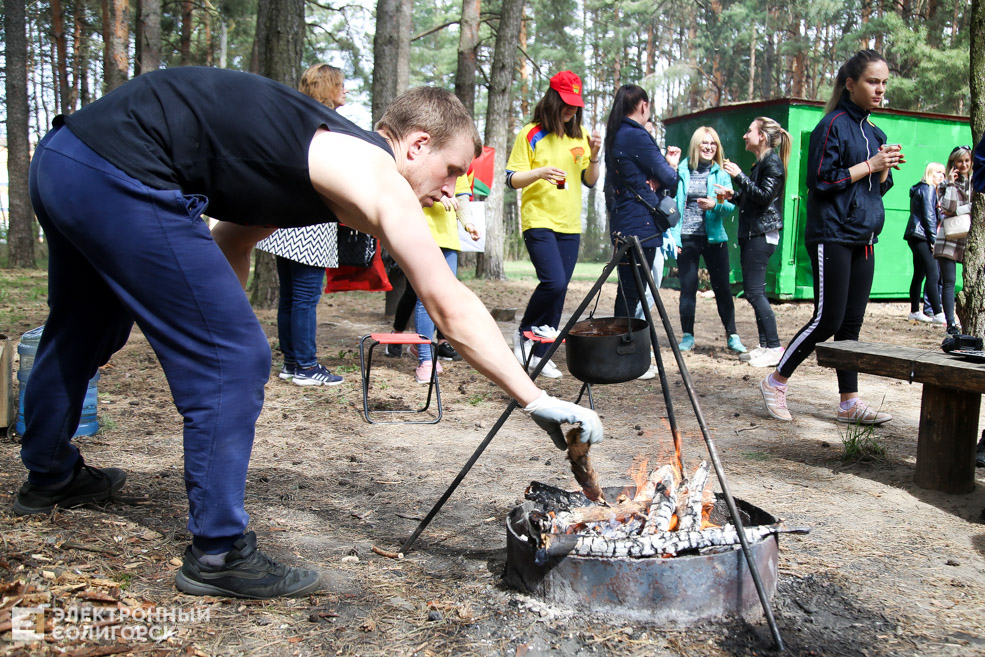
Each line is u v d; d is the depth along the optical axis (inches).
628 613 94.3
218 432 95.0
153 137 89.7
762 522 107.0
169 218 89.7
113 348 119.0
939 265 390.6
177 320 92.0
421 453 172.9
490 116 601.0
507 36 588.1
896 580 109.7
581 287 574.6
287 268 228.7
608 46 1359.5
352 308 430.6
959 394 146.0
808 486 151.8
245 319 95.2
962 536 127.5
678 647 89.4
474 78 638.5
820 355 164.1
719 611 95.1
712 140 292.2
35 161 94.8
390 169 91.7
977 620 98.3
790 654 88.6
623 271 238.2
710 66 1461.6
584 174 255.9
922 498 145.7
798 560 115.7
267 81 93.9
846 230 182.5
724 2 1396.4
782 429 195.8
